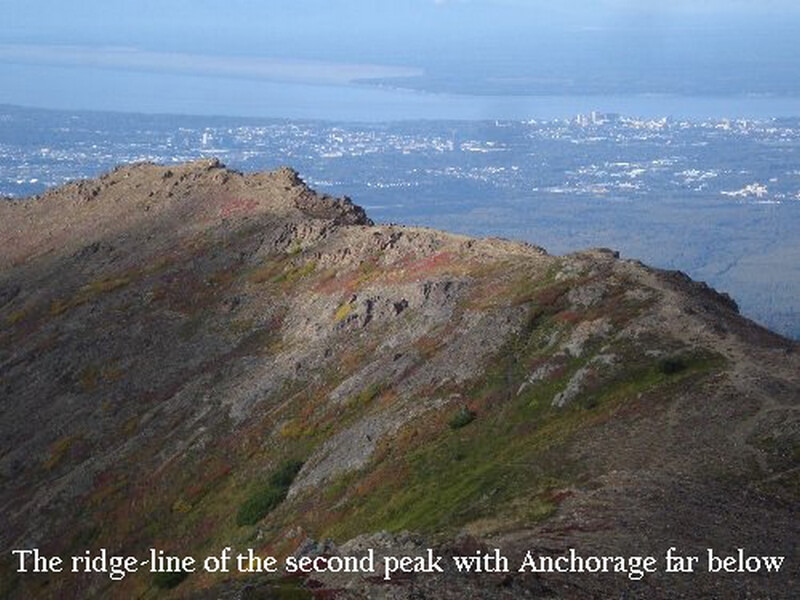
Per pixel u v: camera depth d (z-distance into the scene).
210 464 86.12
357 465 72.38
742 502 48.62
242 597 38.19
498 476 57.25
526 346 76.69
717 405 59.88
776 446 54.38
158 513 83.19
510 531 45.88
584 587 38.16
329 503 69.81
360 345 91.62
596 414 63.44
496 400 71.94
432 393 76.44
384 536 43.62
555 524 45.84
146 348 110.12
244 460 84.19
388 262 104.19
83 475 92.75
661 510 46.69
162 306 116.44
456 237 104.56
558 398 67.69
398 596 35.56
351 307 97.56
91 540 84.81
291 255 116.88
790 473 51.91
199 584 70.12
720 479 51.75
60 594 80.31
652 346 69.44
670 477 51.50
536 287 84.88
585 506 47.91
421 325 88.81
